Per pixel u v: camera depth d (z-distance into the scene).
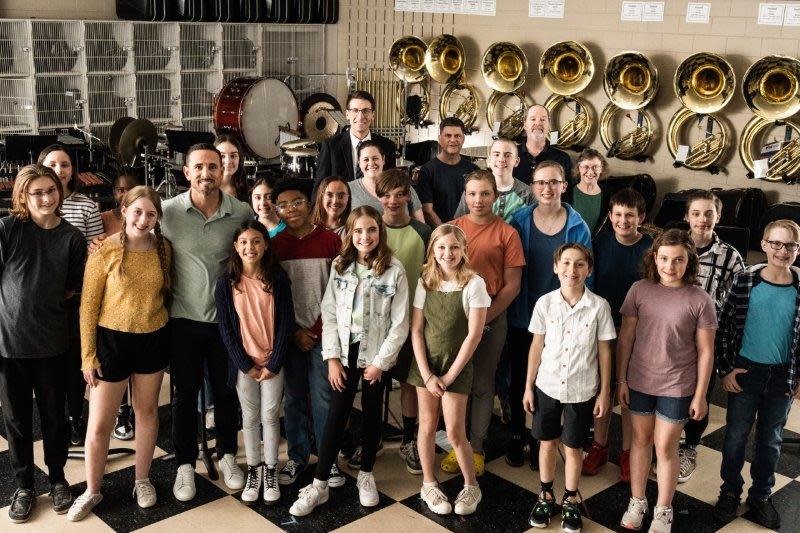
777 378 3.49
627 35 7.50
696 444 4.04
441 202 4.78
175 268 3.52
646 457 3.48
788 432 4.38
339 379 3.51
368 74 9.91
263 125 9.05
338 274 3.55
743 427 3.57
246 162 8.75
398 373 3.71
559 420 3.50
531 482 3.90
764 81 6.54
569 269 3.40
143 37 8.78
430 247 3.49
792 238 3.39
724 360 3.55
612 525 3.57
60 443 3.59
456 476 3.92
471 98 8.80
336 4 10.08
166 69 8.99
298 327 3.69
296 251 3.68
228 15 9.06
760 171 6.57
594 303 3.43
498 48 8.28
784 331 3.45
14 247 3.34
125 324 3.38
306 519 3.55
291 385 3.74
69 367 3.91
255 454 3.70
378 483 3.86
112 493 3.71
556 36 8.02
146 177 7.72
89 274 3.34
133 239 3.38
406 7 9.30
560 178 3.85
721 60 6.71
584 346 3.41
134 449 4.07
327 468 3.61
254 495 3.65
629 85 7.39
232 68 9.59
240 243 3.43
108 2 8.85
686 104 6.95
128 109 8.77
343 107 10.43
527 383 3.57
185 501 3.65
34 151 7.11
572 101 7.92
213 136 7.67
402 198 3.79
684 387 3.33
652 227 4.86
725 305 3.56
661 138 7.42
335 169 4.98
